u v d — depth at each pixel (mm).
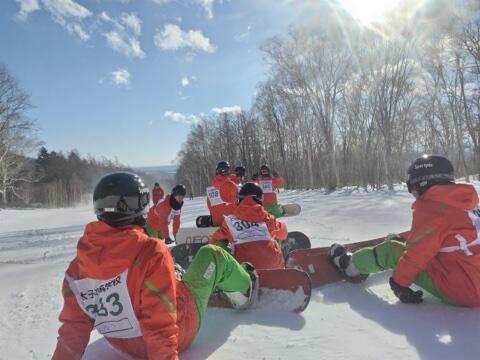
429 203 3109
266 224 4051
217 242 3998
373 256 3672
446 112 43969
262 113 62188
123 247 2129
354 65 37500
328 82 38500
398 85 34594
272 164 66188
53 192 68625
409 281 3197
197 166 92125
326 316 3166
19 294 4824
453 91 37156
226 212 7559
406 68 34500
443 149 46781
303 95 40000
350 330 2852
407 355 2432
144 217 2287
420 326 2834
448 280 3057
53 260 7672
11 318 3869
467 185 3096
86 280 2195
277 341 2732
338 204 17406
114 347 2488
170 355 2119
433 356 2398
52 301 4418
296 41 38406
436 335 2670
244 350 2627
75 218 25672
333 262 4070
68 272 2293
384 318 3035
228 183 7609
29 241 11805
